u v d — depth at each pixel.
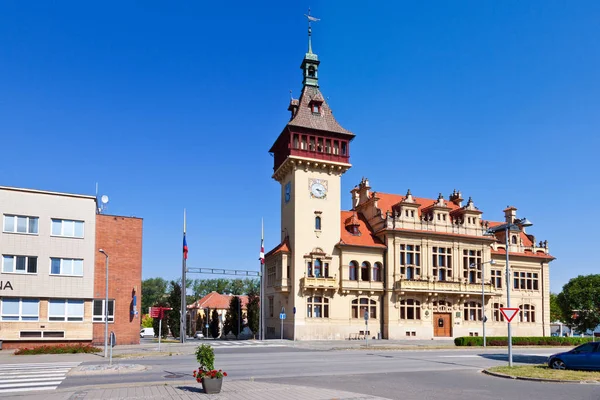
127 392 20.09
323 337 58.84
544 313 72.31
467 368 30.11
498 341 52.41
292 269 59.75
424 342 56.06
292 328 58.53
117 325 48.84
